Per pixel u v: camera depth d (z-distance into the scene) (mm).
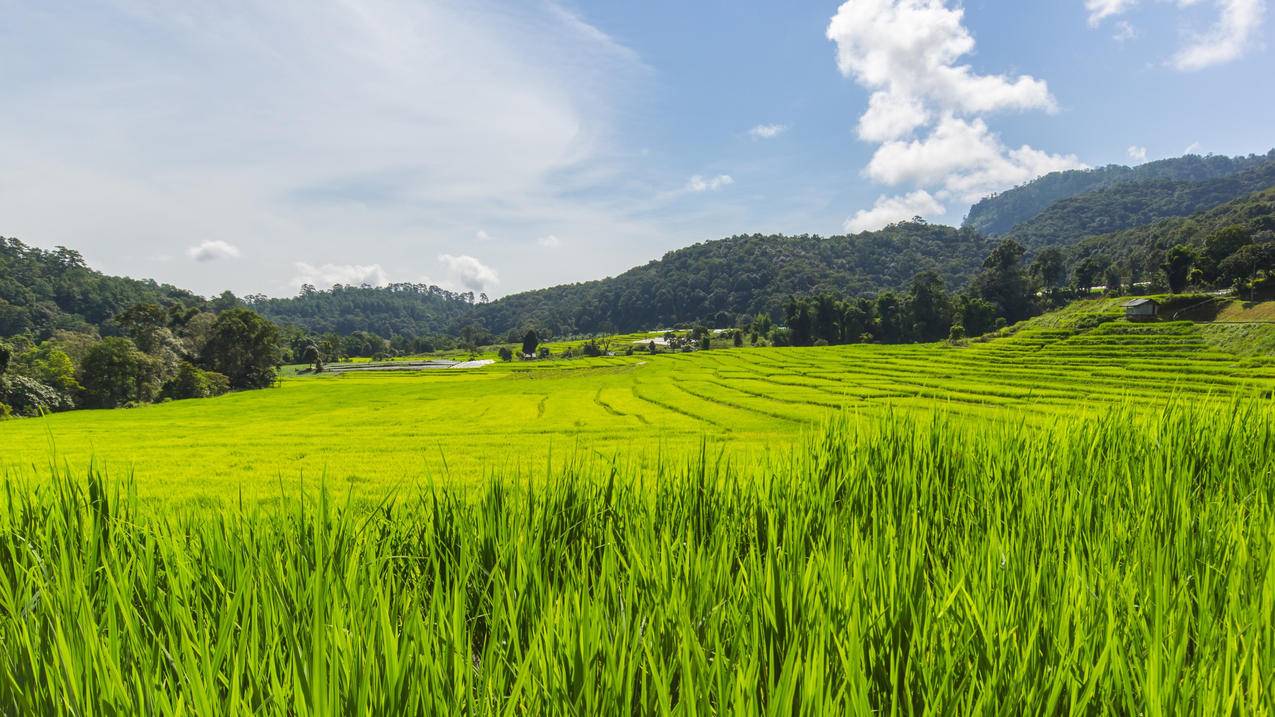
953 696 1708
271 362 95500
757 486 4371
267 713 1664
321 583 2238
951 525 3547
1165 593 2279
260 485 14664
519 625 2373
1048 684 1767
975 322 124000
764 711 1686
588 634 1937
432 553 3062
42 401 55594
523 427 33500
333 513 3359
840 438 5148
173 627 2256
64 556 2623
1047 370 56531
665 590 2305
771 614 2168
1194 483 4676
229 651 1922
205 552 2855
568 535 3592
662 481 4203
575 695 1796
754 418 35656
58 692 1729
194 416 50094
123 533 3146
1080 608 2182
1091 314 91938
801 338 139375
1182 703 1701
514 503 3631
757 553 2744
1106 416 6043
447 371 125938
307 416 48562
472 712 1635
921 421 5750
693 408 43000
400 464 18812
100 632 2156
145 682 1716
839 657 1905
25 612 2242
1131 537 3254
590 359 137875
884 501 3922
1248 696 1741
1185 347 63875
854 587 2197
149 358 70500
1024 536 3195
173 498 11875
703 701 1613
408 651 1771
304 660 1767
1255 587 2359
